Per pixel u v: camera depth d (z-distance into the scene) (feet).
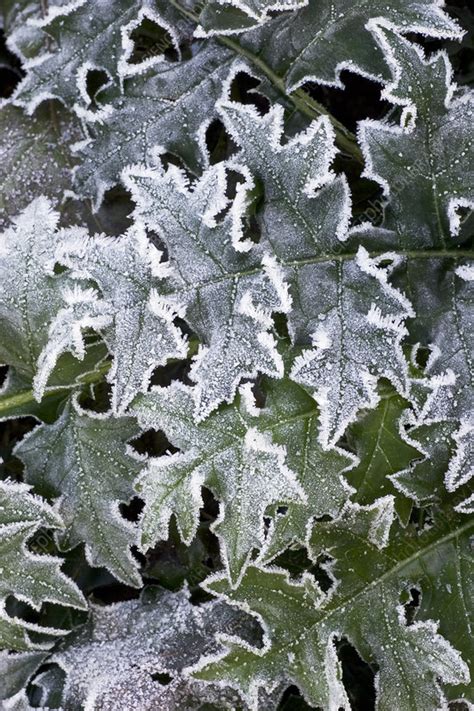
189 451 3.34
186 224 3.30
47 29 3.57
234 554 3.33
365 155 3.36
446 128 3.34
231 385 3.30
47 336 3.40
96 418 3.53
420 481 3.39
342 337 3.31
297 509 3.36
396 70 3.32
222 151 3.64
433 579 3.46
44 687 3.54
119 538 3.51
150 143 3.53
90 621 3.56
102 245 3.28
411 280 3.40
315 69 3.44
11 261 3.39
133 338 3.26
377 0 3.38
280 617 3.44
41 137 3.68
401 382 3.30
